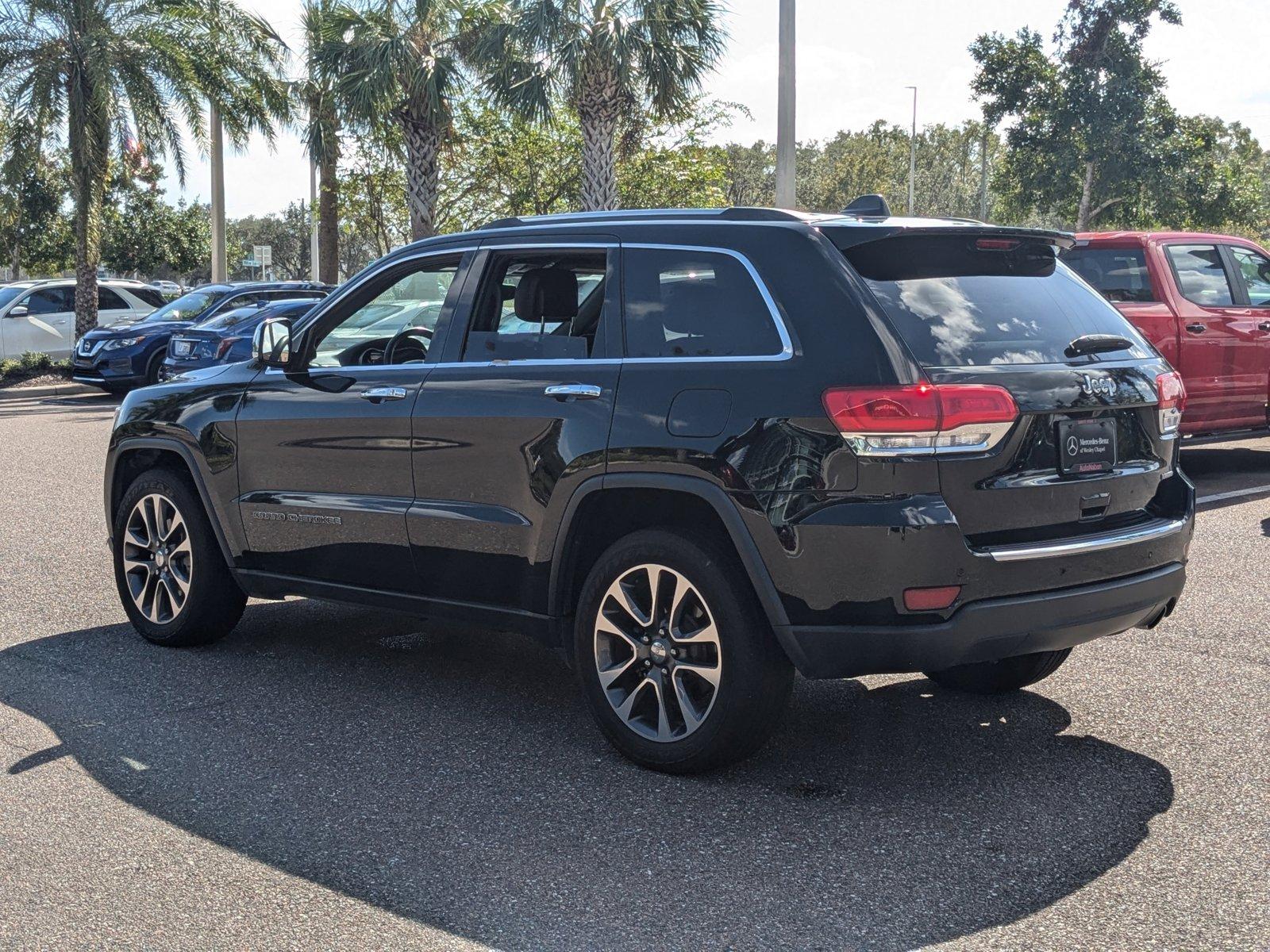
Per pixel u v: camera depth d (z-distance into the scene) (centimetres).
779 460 383
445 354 485
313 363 553
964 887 337
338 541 511
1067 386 398
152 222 5522
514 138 2838
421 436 478
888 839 368
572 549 442
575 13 2030
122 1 2309
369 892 336
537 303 461
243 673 542
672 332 422
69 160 2373
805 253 402
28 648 580
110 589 698
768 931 313
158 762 434
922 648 374
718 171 2884
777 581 385
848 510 373
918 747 447
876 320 383
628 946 306
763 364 396
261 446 537
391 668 551
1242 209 3675
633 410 418
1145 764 429
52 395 2100
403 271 513
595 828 377
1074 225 3912
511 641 599
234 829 378
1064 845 363
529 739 458
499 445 452
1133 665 545
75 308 2361
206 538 567
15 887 340
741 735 406
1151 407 432
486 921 319
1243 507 927
